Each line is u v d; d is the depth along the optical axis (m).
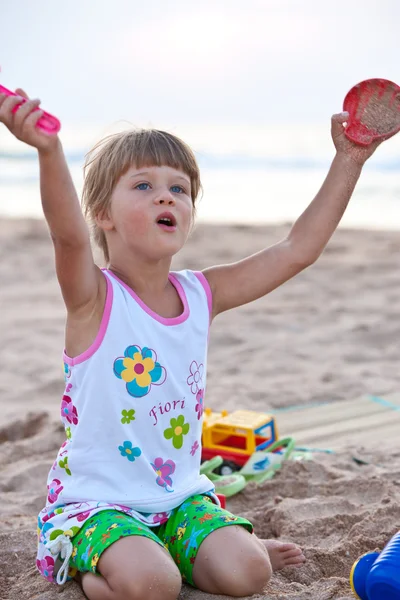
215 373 6.39
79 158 30.20
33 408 5.59
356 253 12.11
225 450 4.23
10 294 9.45
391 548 2.49
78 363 2.68
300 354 6.90
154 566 2.45
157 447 2.75
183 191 2.83
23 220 15.86
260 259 3.05
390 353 6.93
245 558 2.61
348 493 3.84
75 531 2.61
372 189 22.08
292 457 4.37
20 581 2.93
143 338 2.73
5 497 3.95
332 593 2.67
